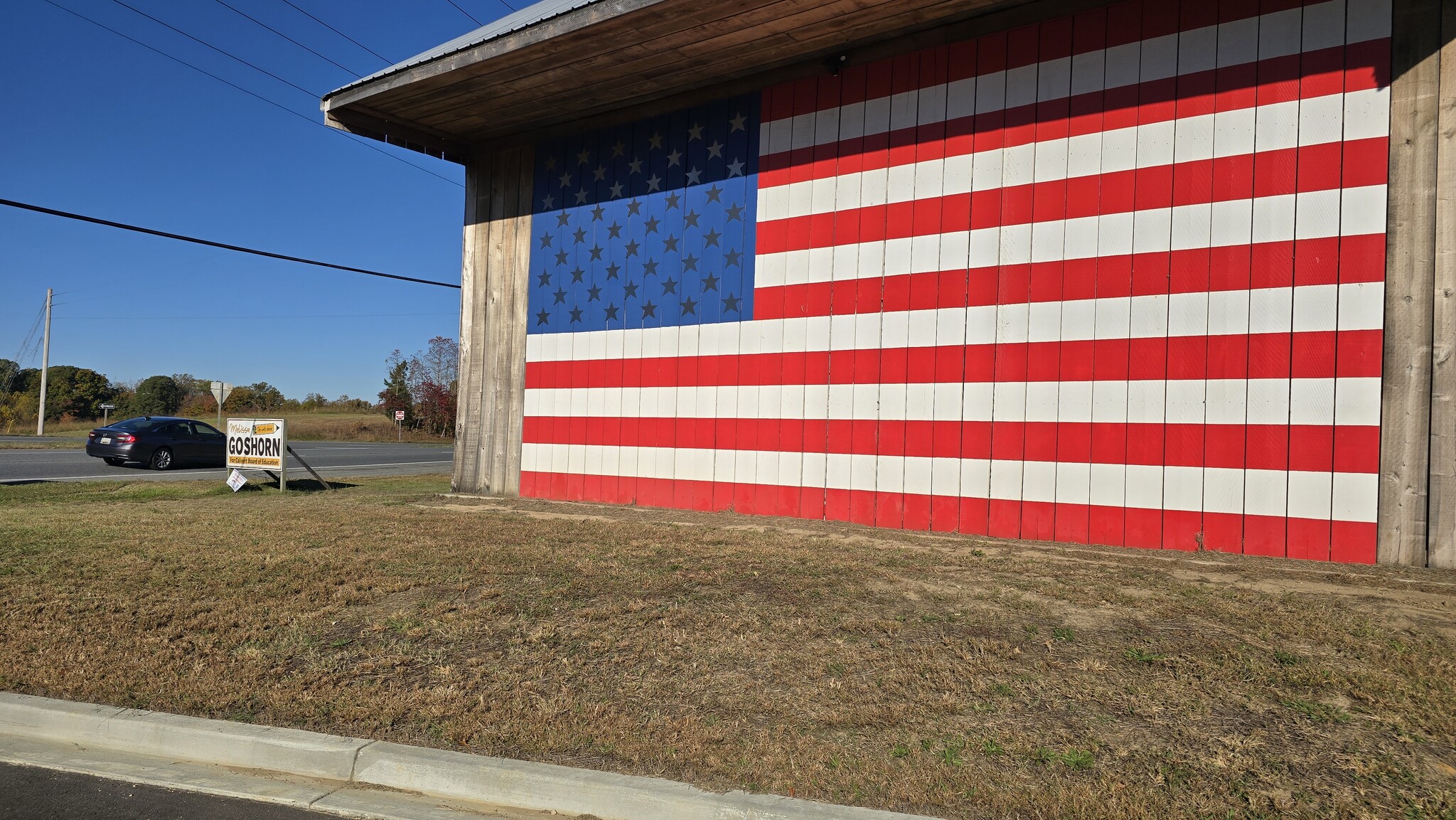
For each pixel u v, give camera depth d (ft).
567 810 11.68
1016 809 10.71
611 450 40.96
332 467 80.23
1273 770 11.34
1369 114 24.53
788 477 35.37
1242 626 17.25
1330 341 24.88
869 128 33.88
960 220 31.55
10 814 11.59
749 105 37.32
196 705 14.71
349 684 15.46
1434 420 23.44
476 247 46.96
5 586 22.00
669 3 30.14
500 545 27.58
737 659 16.17
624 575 22.68
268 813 11.64
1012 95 30.58
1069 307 29.22
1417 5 23.99
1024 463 29.86
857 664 15.74
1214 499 26.50
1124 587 20.97
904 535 30.42
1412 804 10.36
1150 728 12.75
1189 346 27.07
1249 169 26.25
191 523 32.73
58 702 14.99
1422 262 23.68
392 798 12.17
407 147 44.65
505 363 45.39
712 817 10.99
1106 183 28.66
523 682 15.31
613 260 41.39
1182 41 27.48
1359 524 24.36
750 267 36.96
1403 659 15.08
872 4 30.25
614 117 41.55
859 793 11.23
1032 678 14.78
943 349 31.73
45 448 98.53
